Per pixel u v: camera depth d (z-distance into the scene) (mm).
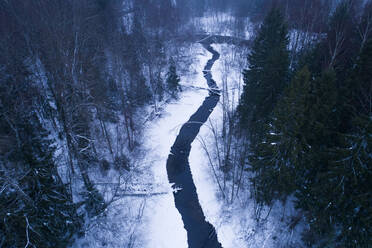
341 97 16953
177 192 26500
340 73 20219
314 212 17266
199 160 30922
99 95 25469
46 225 14008
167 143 34156
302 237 20016
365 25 25719
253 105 26516
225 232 22141
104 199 23109
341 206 15586
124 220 22328
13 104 16531
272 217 22125
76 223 18594
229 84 48969
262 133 23266
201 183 27594
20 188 11727
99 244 19656
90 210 20281
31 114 19156
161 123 38312
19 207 12570
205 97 46062
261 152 18891
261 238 21016
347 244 15766
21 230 12523
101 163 26438
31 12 23203
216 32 84750
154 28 51406
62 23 22172
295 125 15742
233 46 65562
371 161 13680
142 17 50531
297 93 14969
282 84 23016
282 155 17484
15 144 14117
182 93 47406
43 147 16594
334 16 33656
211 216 23734
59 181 16547
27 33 23266
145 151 31703
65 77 18281
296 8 50375
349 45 25703
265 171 19344
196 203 25328
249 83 28875
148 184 26844
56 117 24641
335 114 17141
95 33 27641
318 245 18484
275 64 22203
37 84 23656
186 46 61906
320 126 15625
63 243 16016
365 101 16328
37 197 13547
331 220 16516
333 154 15359
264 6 69188
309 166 17672
